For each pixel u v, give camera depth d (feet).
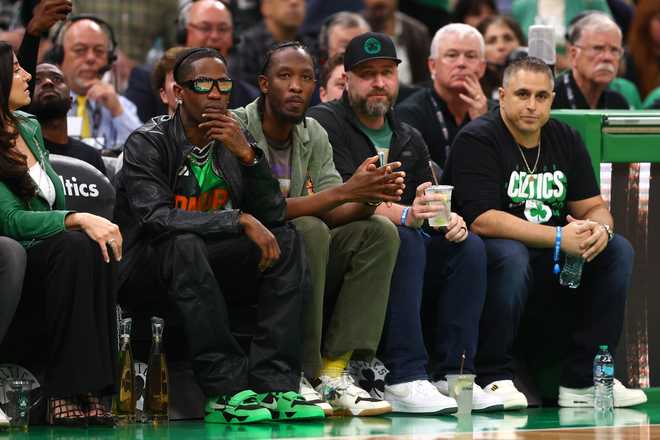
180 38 61.87
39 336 40.01
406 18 73.61
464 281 44.73
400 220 44.14
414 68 72.90
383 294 42.98
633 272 49.83
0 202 38.75
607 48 59.16
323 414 40.78
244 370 40.24
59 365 38.04
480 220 46.44
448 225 44.32
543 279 47.39
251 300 42.78
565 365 47.73
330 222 43.42
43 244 38.22
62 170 42.24
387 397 43.70
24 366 40.29
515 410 45.88
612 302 47.01
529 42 54.39
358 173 42.27
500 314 45.70
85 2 73.00
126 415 40.01
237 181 41.98
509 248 45.78
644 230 49.96
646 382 49.96
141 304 41.98
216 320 39.73
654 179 50.06
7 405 38.47
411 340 43.62
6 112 39.52
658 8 73.77
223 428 38.88
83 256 37.96
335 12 78.38
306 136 44.75
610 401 46.32
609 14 74.33
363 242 42.78
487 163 46.91
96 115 57.00
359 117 47.09
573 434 38.04
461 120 55.67
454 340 44.86
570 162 48.14
